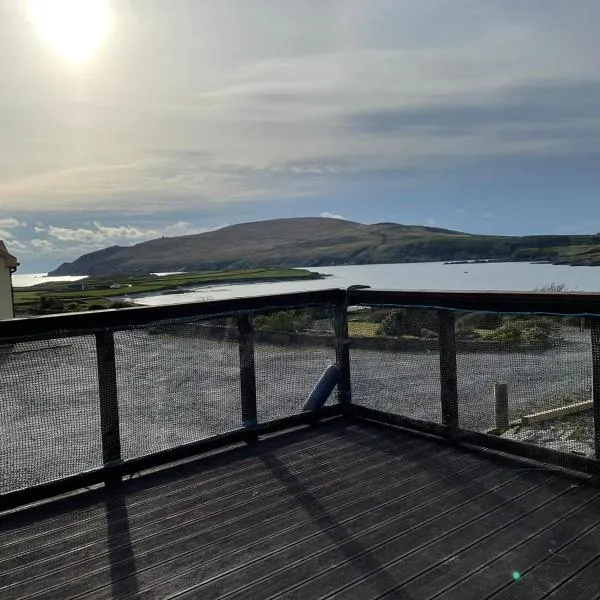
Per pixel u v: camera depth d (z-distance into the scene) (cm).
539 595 203
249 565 233
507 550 234
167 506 294
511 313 327
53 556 247
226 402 531
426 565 226
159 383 598
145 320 338
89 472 323
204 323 424
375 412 426
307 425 426
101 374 327
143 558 243
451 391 374
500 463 332
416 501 285
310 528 262
